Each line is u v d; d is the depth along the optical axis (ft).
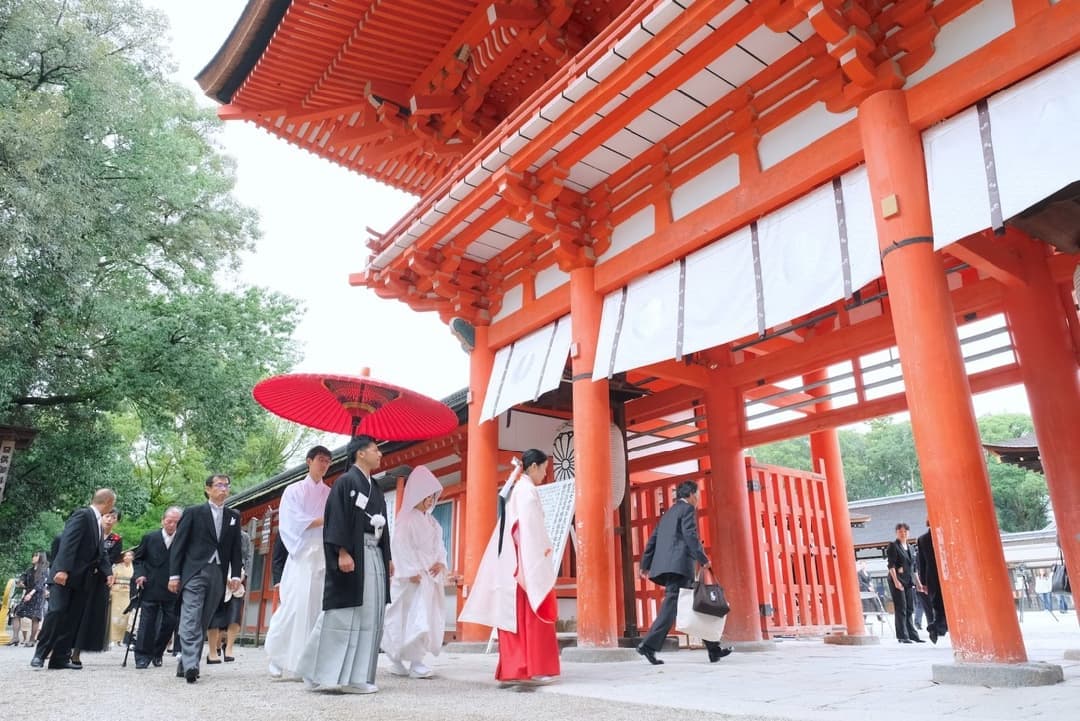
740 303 21.21
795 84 20.31
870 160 17.35
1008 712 10.63
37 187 53.11
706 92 21.63
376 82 34.63
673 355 22.67
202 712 12.84
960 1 16.74
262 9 31.19
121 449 85.05
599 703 13.37
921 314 15.58
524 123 22.63
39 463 69.15
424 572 20.83
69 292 62.54
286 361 82.89
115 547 31.71
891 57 17.72
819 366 31.30
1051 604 97.25
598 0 29.71
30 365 63.87
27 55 59.47
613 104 21.44
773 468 35.42
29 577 50.26
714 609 22.24
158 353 70.74
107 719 11.96
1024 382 22.30
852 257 18.44
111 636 43.65
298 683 18.52
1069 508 20.62
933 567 31.55
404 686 17.28
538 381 28.19
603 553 23.86
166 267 82.43
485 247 30.81
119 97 63.00
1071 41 14.84
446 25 31.58
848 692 13.76
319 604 19.80
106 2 66.33
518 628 16.67
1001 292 24.79
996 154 15.84
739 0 17.60
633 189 25.27
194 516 20.98
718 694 14.07
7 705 13.97
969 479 14.38
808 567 35.60
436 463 42.91
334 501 16.48
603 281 26.00
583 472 24.73
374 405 22.43
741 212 21.40
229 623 30.71
